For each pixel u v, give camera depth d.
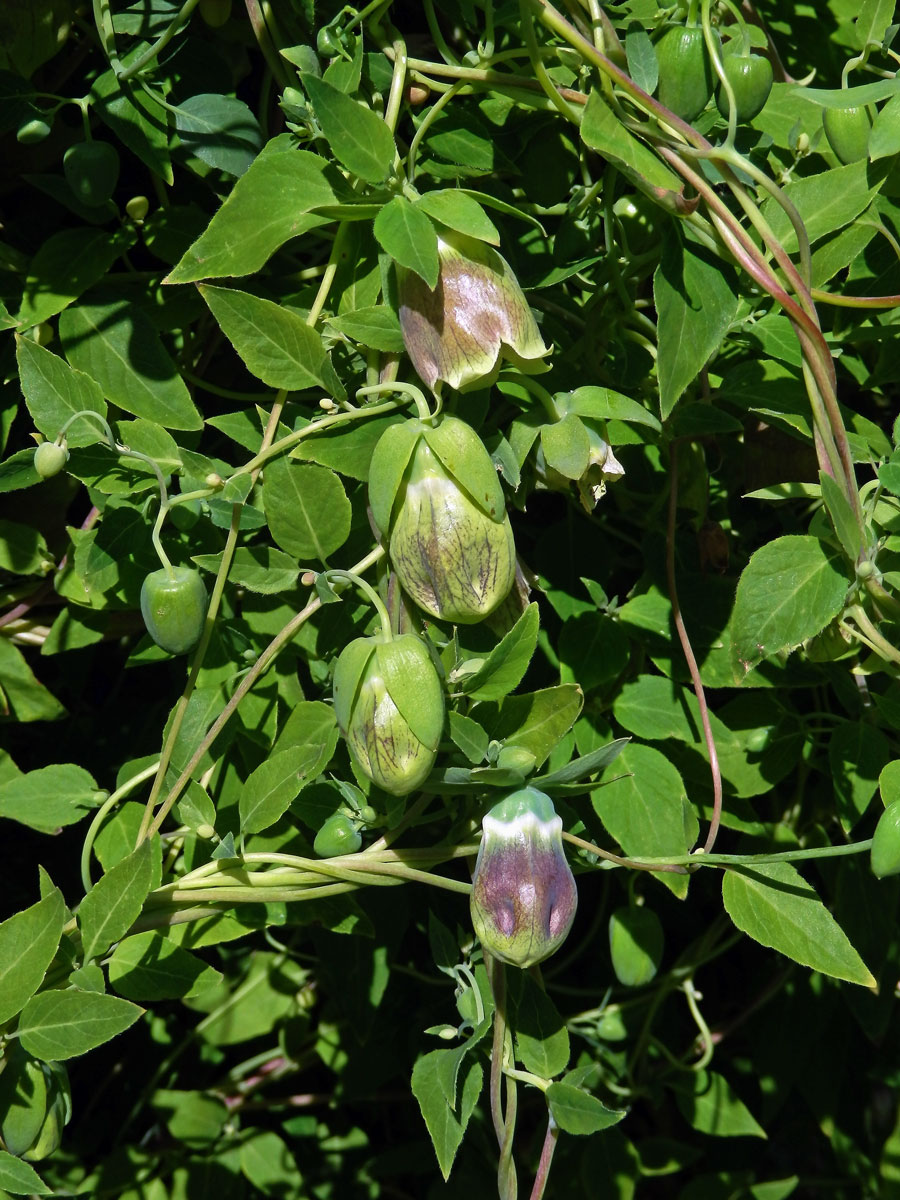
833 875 0.63
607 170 0.54
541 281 0.56
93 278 0.55
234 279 0.56
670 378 0.52
